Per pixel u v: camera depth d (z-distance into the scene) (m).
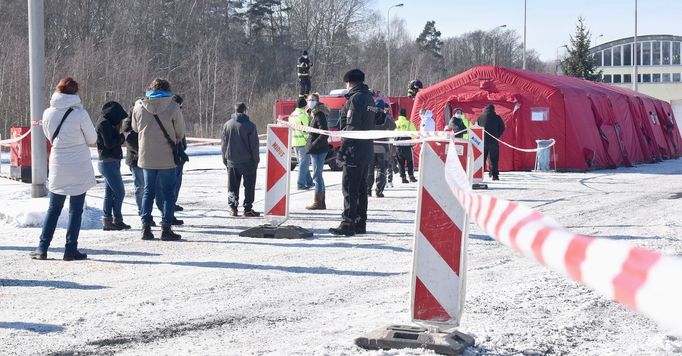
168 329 6.03
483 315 6.44
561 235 1.67
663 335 5.81
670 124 37.28
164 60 72.06
